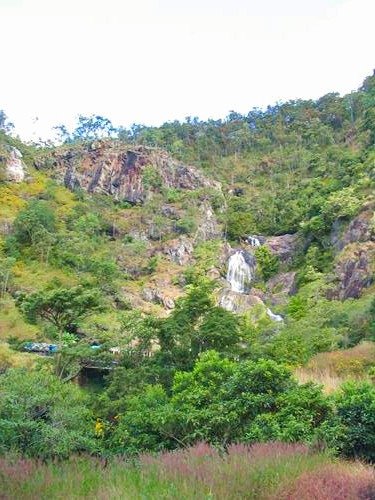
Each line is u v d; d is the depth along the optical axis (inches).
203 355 442.3
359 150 3341.5
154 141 4178.2
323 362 711.7
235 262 2765.7
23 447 340.5
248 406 353.7
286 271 2701.8
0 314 1801.2
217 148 4301.2
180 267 2679.6
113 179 3437.5
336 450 309.9
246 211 3284.9
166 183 3472.0
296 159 3823.8
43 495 205.2
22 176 3292.3
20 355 1301.7
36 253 2493.8
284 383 372.8
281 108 4753.9
